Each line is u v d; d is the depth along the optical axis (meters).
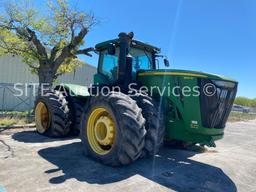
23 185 3.44
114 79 5.79
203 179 4.20
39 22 11.60
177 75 4.93
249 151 7.13
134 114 4.21
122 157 4.18
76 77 17.28
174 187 3.73
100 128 4.78
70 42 11.19
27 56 11.67
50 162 4.45
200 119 4.65
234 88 4.97
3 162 4.31
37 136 6.68
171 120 4.98
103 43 6.01
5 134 6.79
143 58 6.07
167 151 5.80
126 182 3.75
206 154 5.92
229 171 4.76
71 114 6.69
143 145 4.24
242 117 26.02
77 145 5.77
